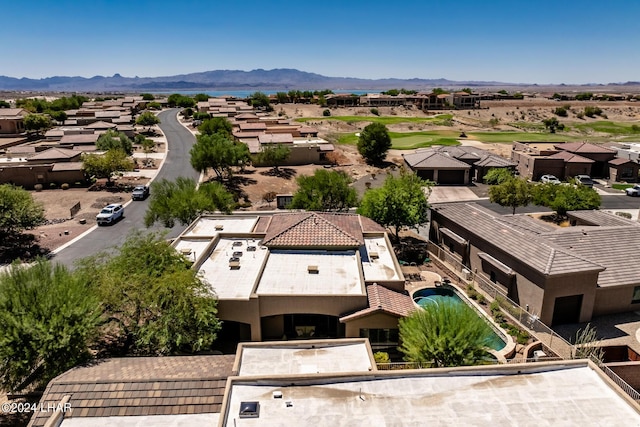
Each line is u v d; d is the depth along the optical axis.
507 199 57.09
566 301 32.16
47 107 154.88
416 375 19.00
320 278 30.70
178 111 171.62
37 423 17.31
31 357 21.45
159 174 78.25
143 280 26.27
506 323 31.75
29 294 22.73
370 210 45.69
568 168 77.38
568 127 152.88
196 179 75.19
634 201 67.00
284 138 91.06
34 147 86.38
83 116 136.62
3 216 42.88
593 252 34.84
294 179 78.75
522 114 180.00
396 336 28.08
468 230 39.75
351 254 34.34
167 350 24.67
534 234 36.38
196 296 26.05
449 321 23.27
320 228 35.25
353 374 18.75
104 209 54.50
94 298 23.88
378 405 17.36
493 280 36.59
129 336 26.73
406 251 45.16
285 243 33.84
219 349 28.36
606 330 31.53
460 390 18.17
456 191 73.56
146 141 96.12
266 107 182.25
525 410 17.09
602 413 16.95
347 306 28.20
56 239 48.19
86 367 20.92
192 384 18.98
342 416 16.80
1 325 21.53
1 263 41.50
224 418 16.53
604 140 123.31
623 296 33.31
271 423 16.47
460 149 86.00
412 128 139.50
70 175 69.00
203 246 36.81
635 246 35.81
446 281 37.84
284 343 23.77
